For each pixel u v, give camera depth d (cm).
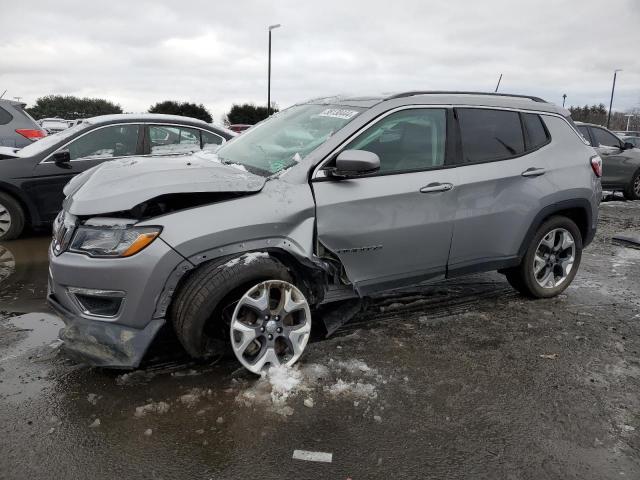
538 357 392
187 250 318
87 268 317
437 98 425
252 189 342
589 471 270
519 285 502
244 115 4431
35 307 468
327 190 364
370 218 378
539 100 499
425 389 342
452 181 414
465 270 441
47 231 746
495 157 445
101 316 325
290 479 258
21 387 331
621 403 334
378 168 360
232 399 322
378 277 396
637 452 287
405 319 454
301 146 389
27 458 268
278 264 342
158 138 738
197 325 322
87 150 704
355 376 354
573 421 313
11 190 668
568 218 508
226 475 260
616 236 810
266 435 290
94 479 255
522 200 454
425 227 404
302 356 379
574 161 491
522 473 267
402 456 277
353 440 288
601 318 473
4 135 872
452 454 280
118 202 318
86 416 303
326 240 365
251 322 343
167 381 341
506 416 316
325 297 379
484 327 442
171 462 268
